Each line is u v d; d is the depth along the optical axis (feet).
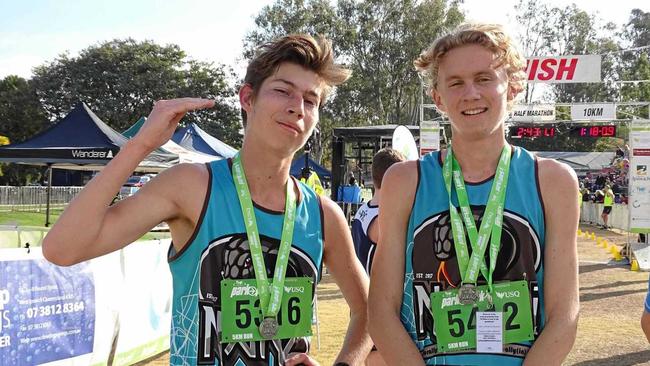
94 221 5.92
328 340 23.79
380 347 6.97
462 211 6.95
